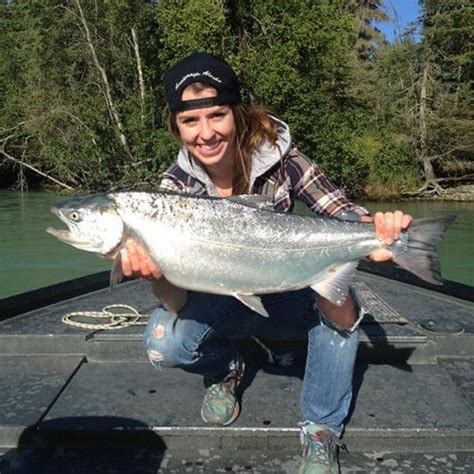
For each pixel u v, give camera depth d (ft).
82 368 10.93
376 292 14.82
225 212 7.69
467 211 66.80
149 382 10.28
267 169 8.29
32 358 11.20
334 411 8.00
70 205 7.66
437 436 8.52
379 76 98.17
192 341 8.40
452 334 11.21
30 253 34.76
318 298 7.91
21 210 58.18
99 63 82.64
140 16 75.77
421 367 10.84
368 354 11.09
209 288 7.78
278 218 7.79
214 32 68.80
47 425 8.70
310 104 72.02
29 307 13.55
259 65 69.41
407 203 78.79
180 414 9.06
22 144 83.87
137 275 7.77
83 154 78.48
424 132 89.25
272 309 8.50
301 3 70.95
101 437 8.66
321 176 8.49
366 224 7.67
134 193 7.65
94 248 7.66
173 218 7.58
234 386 9.18
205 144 7.89
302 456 8.34
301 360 11.04
